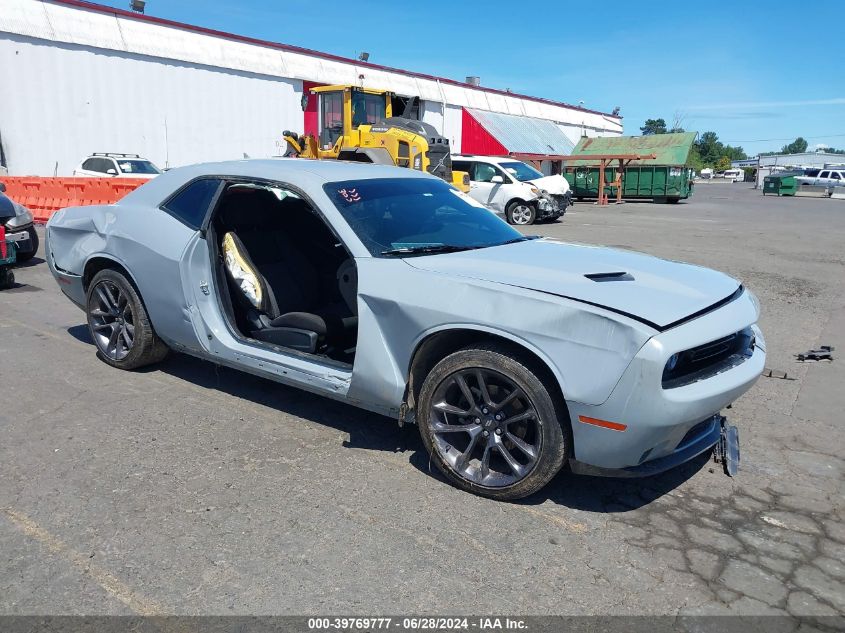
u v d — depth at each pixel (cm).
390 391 337
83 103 1933
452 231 398
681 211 2409
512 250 376
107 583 258
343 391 354
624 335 275
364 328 341
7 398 439
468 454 326
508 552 281
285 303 420
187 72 2175
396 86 3008
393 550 281
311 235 468
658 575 268
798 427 418
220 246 420
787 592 259
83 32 1917
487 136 3394
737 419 430
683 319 291
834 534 299
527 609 247
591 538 293
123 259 453
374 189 404
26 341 568
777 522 308
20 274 868
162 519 301
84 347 554
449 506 317
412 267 336
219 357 414
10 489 325
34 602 246
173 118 2156
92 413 418
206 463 355
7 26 1756
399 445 382
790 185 4019
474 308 307
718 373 303
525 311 295
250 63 2356
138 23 2059
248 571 266
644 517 311
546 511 314
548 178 1886
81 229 491
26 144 1831
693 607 249
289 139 1752
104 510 308
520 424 315
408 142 1597
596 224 1783
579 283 311
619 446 284
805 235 1522
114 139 2016
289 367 377
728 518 311
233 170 419
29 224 909
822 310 746
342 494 326
